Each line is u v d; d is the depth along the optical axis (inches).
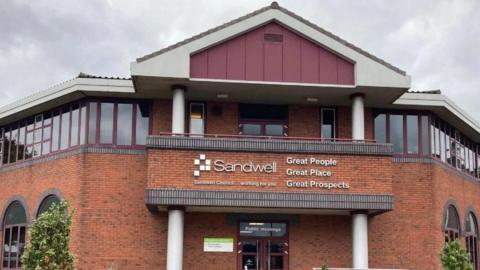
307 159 854.5
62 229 631.8
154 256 900.6
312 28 874.1
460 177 1093.8
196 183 832.9
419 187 967.0
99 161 919.0
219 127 949.2
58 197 941.2
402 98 959.6
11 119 1059.9
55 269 610.2
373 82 866.1
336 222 937.5
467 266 735.7
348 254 928.9
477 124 1125.7
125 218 906.7
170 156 836.0
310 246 927.7
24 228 1000.2
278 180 845.2
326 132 965.8
